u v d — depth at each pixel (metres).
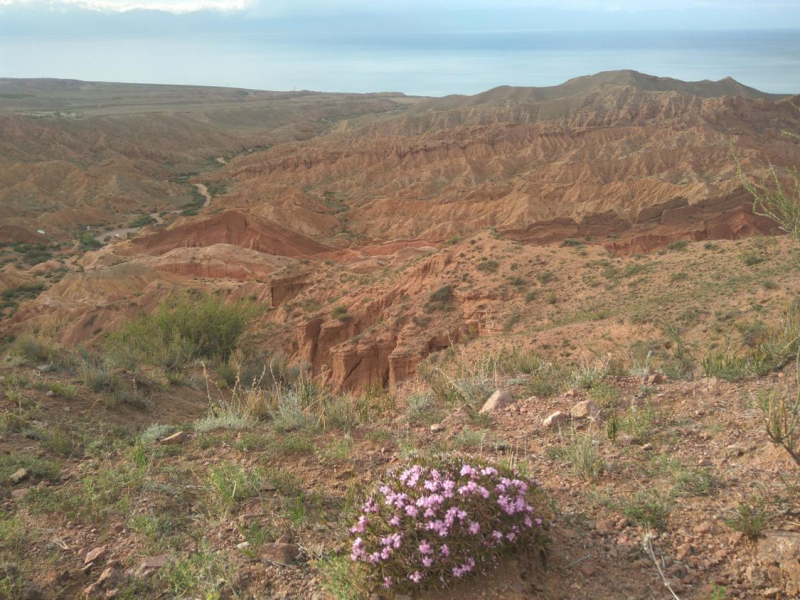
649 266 26.53
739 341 10.47
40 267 71.56
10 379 7.91
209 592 3.57
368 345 26.83
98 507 4.76
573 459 4.88
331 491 4.89
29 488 5.12
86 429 6.86
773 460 4.58
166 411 8.57
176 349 13.09
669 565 3.59
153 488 5.07
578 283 26.94
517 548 3.55
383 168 131.88
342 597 3.42
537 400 6.72
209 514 4.57
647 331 17.91
